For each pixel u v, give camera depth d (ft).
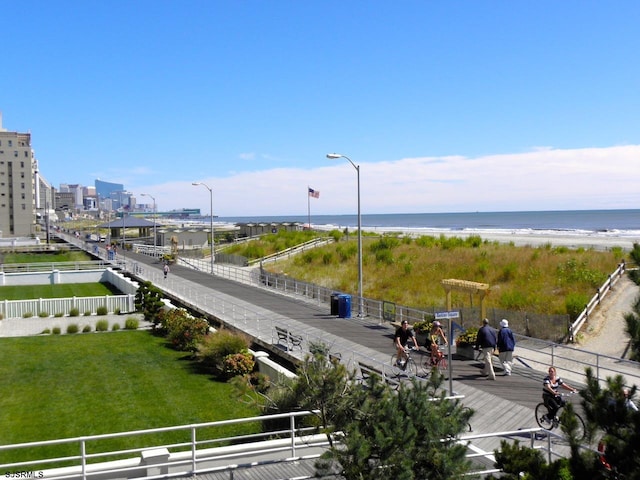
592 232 368.27
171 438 50.78
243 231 310.86
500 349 59.82
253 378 67.26
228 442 49.26
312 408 33.12
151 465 37.55
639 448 22.57
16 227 511.81
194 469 36.94
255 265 193.98
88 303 128.67
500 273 124.47
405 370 58.70
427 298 113.50
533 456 27.89
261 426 49.26
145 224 326.24
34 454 47.52
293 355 67.87
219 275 168.96
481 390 54.54
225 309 105.40
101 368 76.59
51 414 57.77
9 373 74.28
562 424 25.85
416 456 26.58
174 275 169.27
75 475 35.47
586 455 24.34
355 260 167.84
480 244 173.88
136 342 94.68
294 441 40.14
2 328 109.81
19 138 518.78
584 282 105.40
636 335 26.96
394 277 138.72
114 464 37.37
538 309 93.56
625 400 23.86
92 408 59.52
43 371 75.20
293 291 130.82
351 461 26.48
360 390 30.53
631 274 28.25
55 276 182.70
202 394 63.93
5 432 52.80
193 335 86.48
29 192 515.09
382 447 25.85
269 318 95.66
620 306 89.10
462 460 26.89
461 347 68.44
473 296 107.86
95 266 206.18
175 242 225.56
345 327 87.61
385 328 87.04
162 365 77.97
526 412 48.19
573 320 87.61
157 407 59.62
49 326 111.45
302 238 234.99
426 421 26.96
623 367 65.10
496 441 42.04
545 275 116.98
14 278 179.32
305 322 91.97
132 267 182.50
